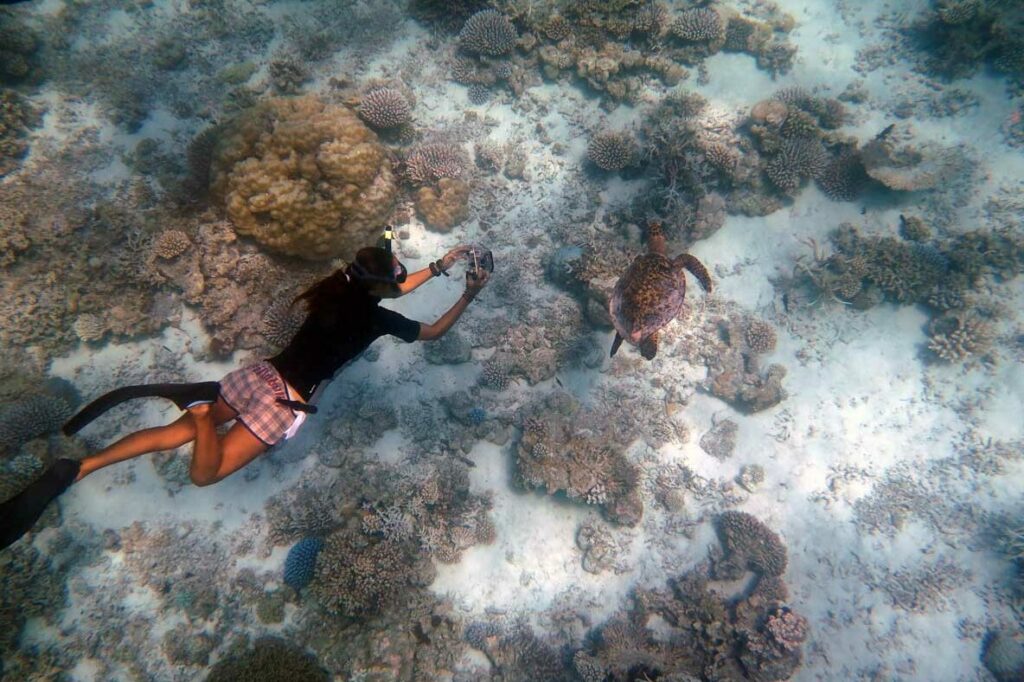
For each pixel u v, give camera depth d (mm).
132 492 3818
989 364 4871
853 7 6148
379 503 3768
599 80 5230
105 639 3523
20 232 4027
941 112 5668
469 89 5246
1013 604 4203
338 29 5332
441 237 4703
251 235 4062
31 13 4977
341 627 3547
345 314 1774
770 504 4418
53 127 4645
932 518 4473
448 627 3693
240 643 3518
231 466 1767
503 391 4355
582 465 4035
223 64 5117
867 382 4844
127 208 4320
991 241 5086
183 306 4160
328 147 3982
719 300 4918
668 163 4859
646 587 4035
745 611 3955
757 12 6078
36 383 3842
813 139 5266
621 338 3092
